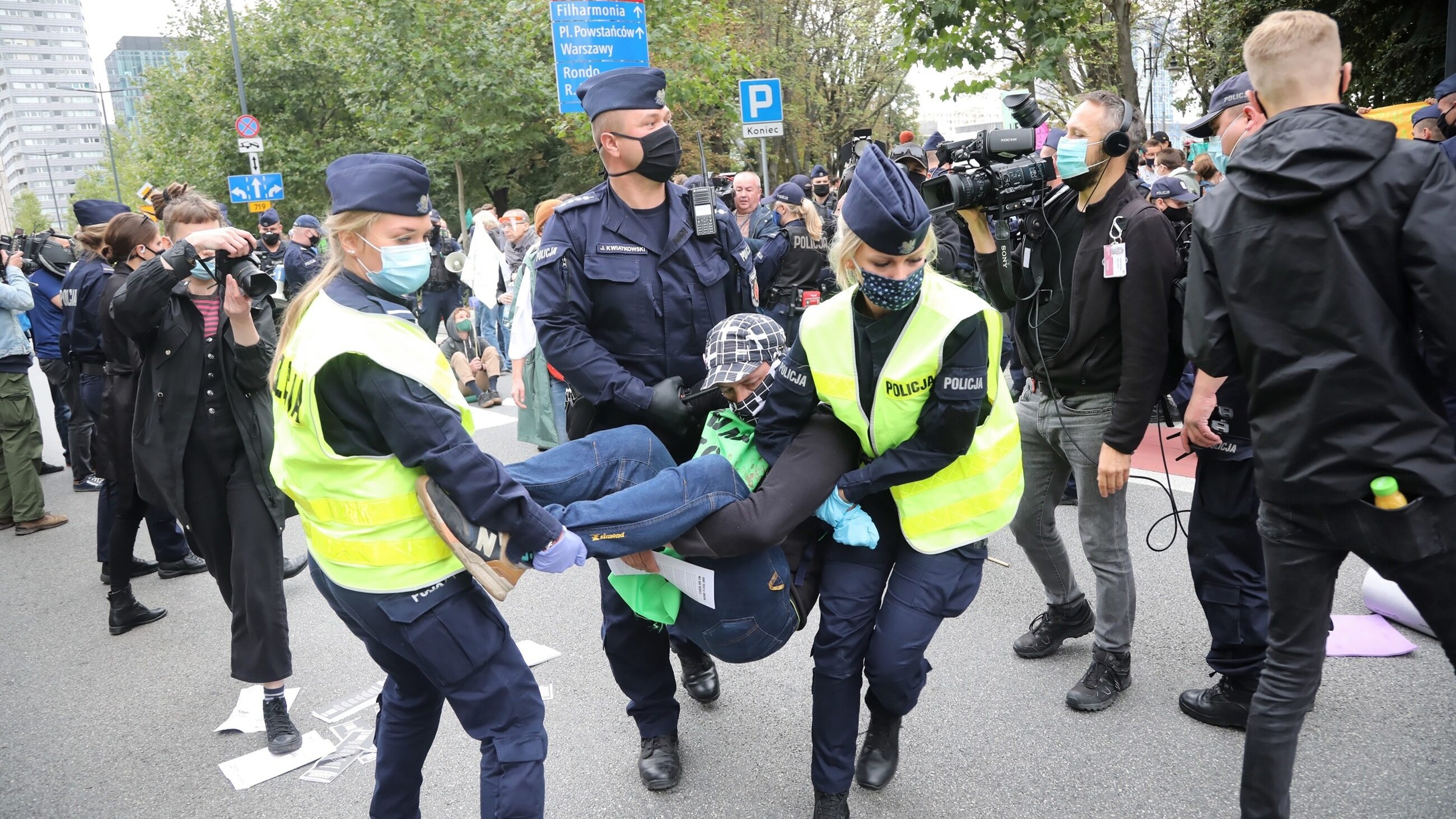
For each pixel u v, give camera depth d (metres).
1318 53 2.23
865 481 2.59
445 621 2.25
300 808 3.17
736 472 2.57
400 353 2.15
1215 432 3.10
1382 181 2.11
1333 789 2.83
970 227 3.43
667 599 2.68
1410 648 3.63
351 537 2.20
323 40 27.89
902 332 2.50
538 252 3.02
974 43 12.33
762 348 2.71
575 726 3.55
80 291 6.00
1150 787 2.93
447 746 3.47
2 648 4.75
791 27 27.78
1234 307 2.32
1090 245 3.22
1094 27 17.36
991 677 3.70
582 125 17.12
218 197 29.36
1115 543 3.37
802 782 3.12
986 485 2.74
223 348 3.44
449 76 20.06
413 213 2.23
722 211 3.16
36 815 3.21
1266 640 3.11
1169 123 25.05
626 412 2.96
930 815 2.87
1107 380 3.30
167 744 3.67
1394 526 2.16
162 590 5.44
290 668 3.54
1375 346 2.14
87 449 7.90
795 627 2.72
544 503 2.42
